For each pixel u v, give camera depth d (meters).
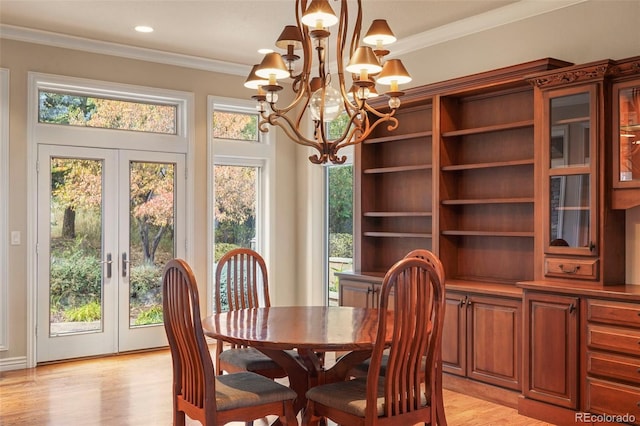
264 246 6.64
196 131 6.12
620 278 3.90
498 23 4.76
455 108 5.04
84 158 5.54
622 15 4.05
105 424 3.80
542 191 4.08
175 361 3.00
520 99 4.62
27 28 5.11
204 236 6.18
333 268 6.52
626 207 3.73
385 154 5.74
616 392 3.49
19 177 5.18
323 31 2.85
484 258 4.91
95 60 5.54
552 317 3.81
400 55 5.59
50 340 5.38
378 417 2.72
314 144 3.30
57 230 5.42
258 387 2.96
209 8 4.66
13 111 5.14
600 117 3.76
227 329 3.10
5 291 5.12
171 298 2.92
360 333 3.00
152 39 5.45
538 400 3.89
